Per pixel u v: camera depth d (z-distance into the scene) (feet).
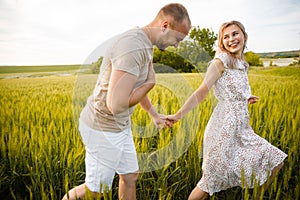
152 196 8.09
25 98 15.07
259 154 7.35
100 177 6.75
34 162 8.91
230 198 8.14
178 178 8.50
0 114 12.42
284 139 9.96
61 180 8.61
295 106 13.20
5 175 8.95
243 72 7.79
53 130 10.36
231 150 7.56
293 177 8.74
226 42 7.65
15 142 9.20
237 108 7.55
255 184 6.66
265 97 14.87
